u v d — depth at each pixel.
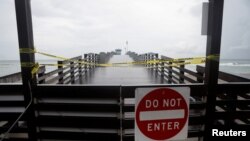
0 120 3.03
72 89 3.01
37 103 3.02
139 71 11.84
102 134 3.09
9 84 2.99
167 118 2.49
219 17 2.65
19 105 3.03
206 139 3.03
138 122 2.46
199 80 4.68
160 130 2.50
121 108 3.00
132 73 10.78
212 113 2.92
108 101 3.05
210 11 2.68
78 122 3.07
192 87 2.95
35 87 2.95
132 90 2.96
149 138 2.49
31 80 2.82
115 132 3.09
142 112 2.46
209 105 2.91
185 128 2.52
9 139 3.13
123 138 3.06
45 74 4.74
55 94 3.01
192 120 3.05
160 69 9.31
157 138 2.50
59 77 5.89
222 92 3.04
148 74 10.32
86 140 3.11
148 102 2.45
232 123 3.18
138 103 2.45
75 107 3.05
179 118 2.50
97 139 3.11
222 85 3.02
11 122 3.07
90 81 8.14
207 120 2.96
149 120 2.47
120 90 3.00
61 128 3.10
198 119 3.06
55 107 3.05
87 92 3.01
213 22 2.67
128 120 3.04
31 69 2.80
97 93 3.01
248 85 3.01
